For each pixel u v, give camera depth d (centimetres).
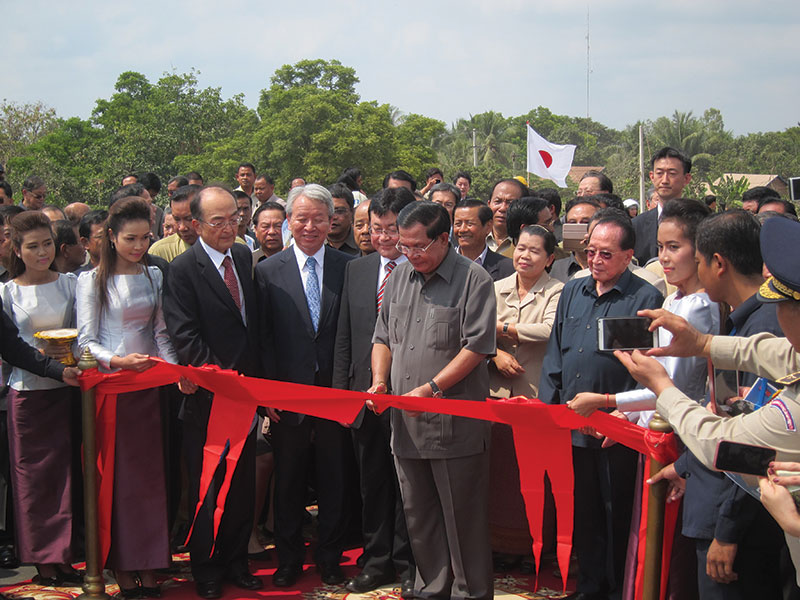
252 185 1024
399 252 399
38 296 410
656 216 574
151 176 837
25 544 390
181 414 391
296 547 409
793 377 216
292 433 402
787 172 4781
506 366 416
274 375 410
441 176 961
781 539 271
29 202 759
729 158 4594
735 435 224
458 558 359
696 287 322
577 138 6538
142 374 375
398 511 403
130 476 379
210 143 4372
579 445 359
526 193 575
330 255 422
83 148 4672
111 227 383
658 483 289
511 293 435
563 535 335
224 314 389
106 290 387
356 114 3884
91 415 369
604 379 350
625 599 322
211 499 385
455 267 366
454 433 354
